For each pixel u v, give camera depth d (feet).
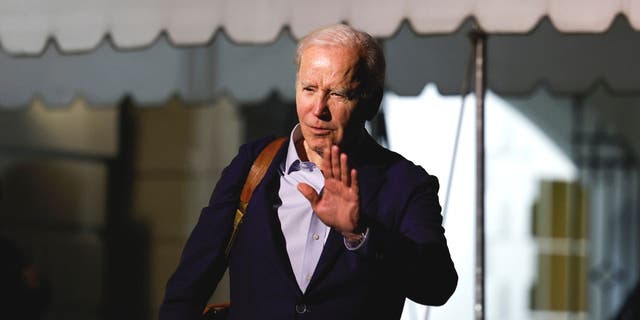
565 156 39.96
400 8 21.75
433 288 13.29
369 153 14.03
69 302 42.52
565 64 31.32
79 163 42.52
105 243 42.14
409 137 33.94
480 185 22.57
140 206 41.98
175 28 22.97
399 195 13.70
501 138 40.22
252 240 13.89
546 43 31.32
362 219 12.84
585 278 40.11
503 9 21.27
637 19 20.79
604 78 31.27
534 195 40.11
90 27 23.43
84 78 33.14
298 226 13.80
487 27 21.36
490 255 40.34
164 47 33.14
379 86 13.52
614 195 39.70
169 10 23.02
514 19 21.24
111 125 42.14
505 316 40.42
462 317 36.52
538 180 40.09
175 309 14.38
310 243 13.70
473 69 30.76
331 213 12.68
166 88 33.19
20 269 31.27
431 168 34.17
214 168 40.75
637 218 39.65
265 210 13.88
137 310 41.93
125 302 42.01
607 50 31.22
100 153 42.27
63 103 33.14
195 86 33.12
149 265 41.91
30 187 42.83
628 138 39.55
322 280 13.57
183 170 41.37
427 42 31.14
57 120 42.68
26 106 33.09
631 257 39.60
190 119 41.11
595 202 39.88
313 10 22.26
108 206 42.19
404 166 13.98
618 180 39.60
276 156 14.24
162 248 41.73
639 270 39.50
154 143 41.75
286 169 14.11
